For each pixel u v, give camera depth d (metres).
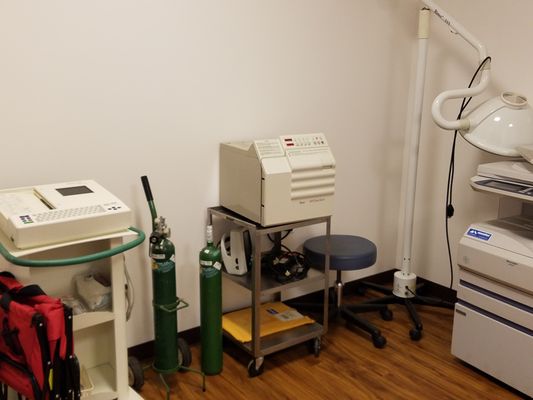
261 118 2.76
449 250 3.28
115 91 2.27
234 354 2.67
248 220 2.43
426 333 2.93
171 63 2.40
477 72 2.80
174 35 2.38
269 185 2.28
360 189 3.31
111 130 2.29
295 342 2.57
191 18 2.41
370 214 3.41
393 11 3.17
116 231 1.84
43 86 2.09
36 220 1.68
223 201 2.64
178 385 2.40
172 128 2.46
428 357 2.68
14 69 2.02
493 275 2.33
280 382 2.44
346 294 3.41
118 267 1.90
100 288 1.96
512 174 2.33
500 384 2.45
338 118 3.09
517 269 2.22
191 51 2.45
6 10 1.97
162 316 2.31
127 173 2.38
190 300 2.71
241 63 2.62
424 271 3.46
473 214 3.11
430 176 3.33
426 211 3.39
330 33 2.93
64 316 1.58
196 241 2.66
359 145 3.23
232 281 2.64
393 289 3.22
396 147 3.43
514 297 2.28
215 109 2.58
